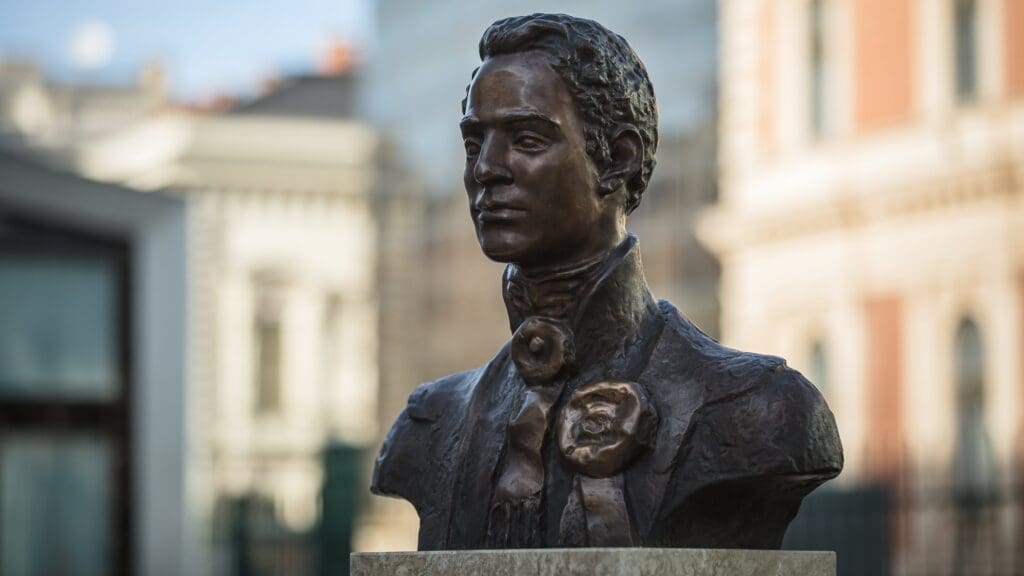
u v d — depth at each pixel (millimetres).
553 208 3107
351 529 12164
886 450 19219
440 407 3369
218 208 28188
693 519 3047
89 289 12445
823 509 13586
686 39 24625
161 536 12422
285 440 27484
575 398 3094
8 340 12344
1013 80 19281
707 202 25250
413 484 3330
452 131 27469
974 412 19406
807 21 21641
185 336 12570
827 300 21156
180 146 28094
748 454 3008
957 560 15656
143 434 12477
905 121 20312
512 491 3100
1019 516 15594
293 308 28125
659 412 3084
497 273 26812
